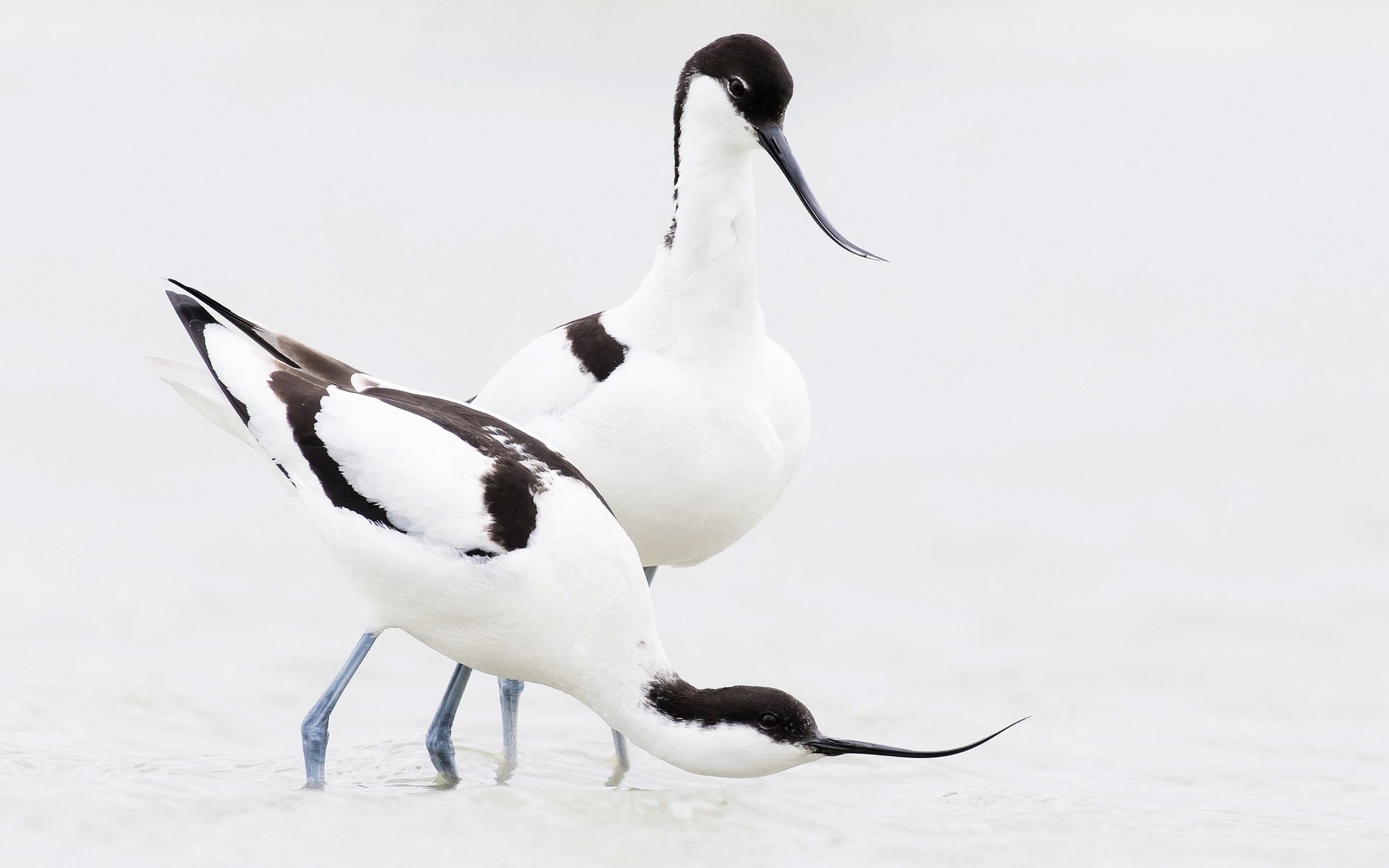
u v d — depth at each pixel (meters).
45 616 11.20
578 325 9.12
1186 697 10.84
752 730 7.60
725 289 8.71
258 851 7.13
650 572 9.60
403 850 7.27
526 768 9.04
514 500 7.68
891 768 9.18
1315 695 10.83
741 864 7.39
